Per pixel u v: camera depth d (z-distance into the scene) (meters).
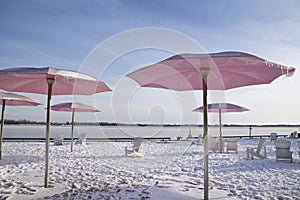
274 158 8.55
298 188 4.56
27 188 4.45
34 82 5.24
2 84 5.34
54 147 12.06
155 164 7.15
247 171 6.21
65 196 3.99
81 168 6.51
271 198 3.95
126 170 6.24
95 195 4.06
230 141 10.10
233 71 4.04
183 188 4.53
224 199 3.88
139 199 3.85
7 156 8.69
